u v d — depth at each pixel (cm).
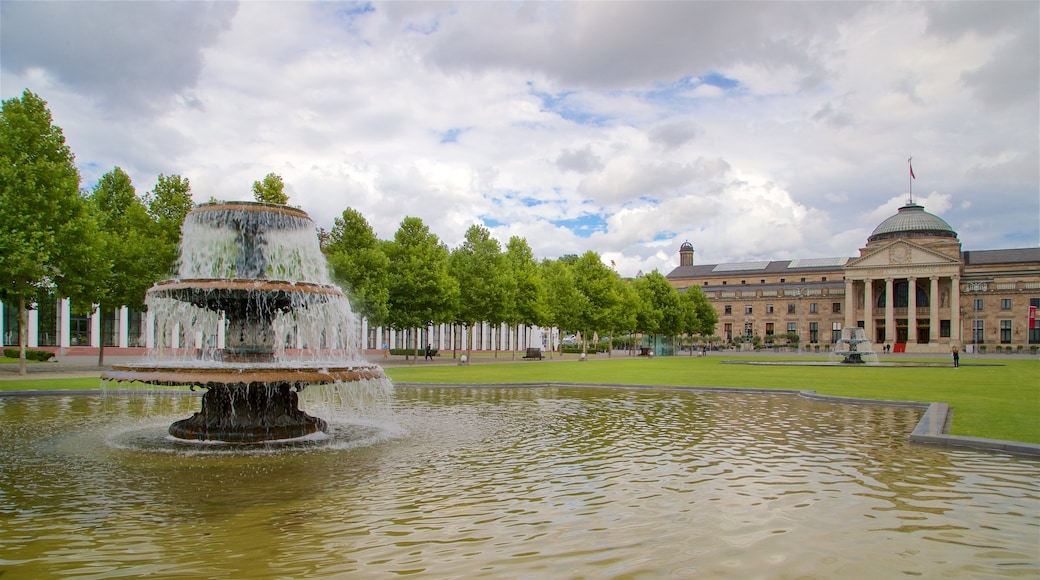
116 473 947
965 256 11531
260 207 1332
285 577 545
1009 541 650
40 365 3841
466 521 711
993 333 10062
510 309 5144
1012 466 1016
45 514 734
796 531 679
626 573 554
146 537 654
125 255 3559
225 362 1274
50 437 1256
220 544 632
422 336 8006
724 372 3700
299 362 1303
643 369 4034
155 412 1670
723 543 638
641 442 1242
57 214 2886
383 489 857
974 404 1850
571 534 664
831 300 11581
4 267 2683
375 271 4138
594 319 6181
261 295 1236
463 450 1148
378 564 576
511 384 2580
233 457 1069
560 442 1238
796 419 1593
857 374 3509
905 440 1273
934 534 671
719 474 956
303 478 920
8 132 2852
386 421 1522
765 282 12900
